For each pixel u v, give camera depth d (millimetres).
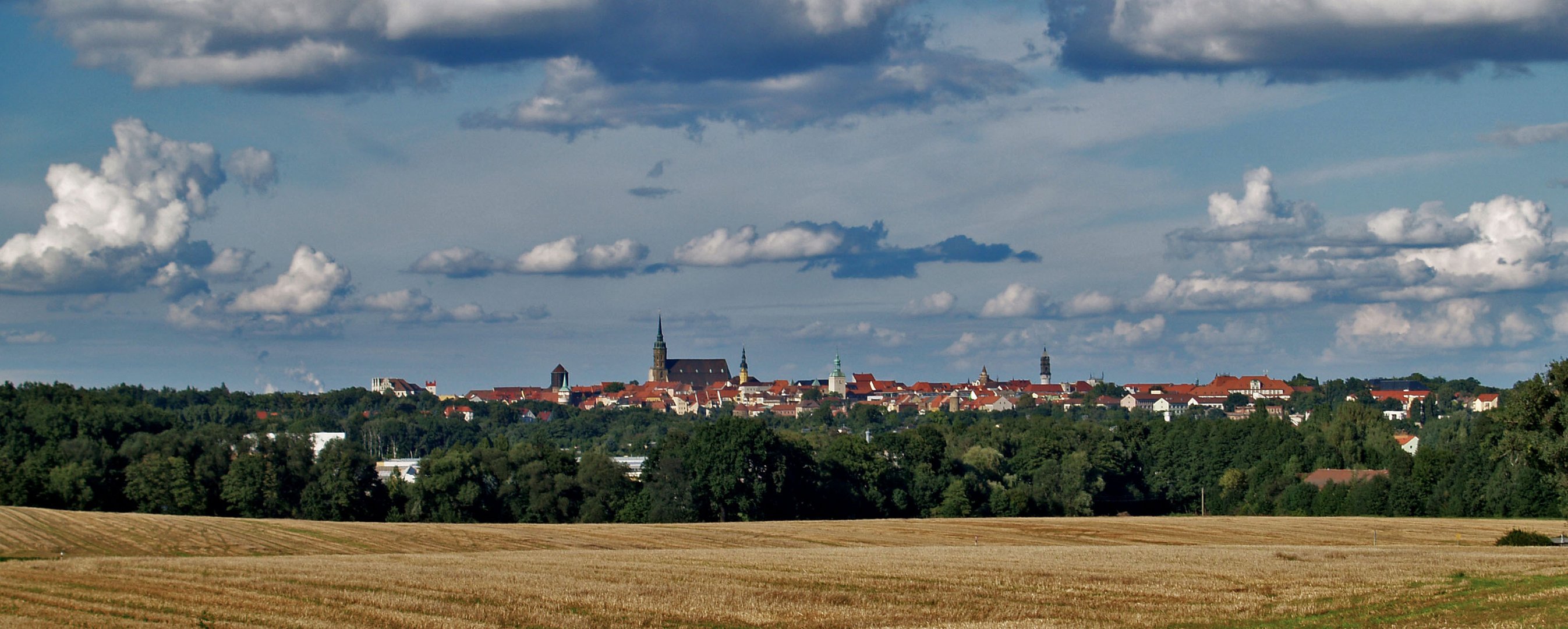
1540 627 46781
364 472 152375
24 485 135375
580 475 156750
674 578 65312
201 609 54875
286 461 148500
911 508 167875
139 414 181375
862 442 172000
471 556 79062
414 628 51312
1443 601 55188
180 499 140750
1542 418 86625
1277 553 80125
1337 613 53375
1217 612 54875
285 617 53062
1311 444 189625
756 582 63906
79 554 87500
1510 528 117750
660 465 155750
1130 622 52531
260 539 96875
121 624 51625
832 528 115188
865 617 54219
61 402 187125
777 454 154625
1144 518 131375
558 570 69062
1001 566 71750
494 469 157875
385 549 93750
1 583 61750
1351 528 118688
